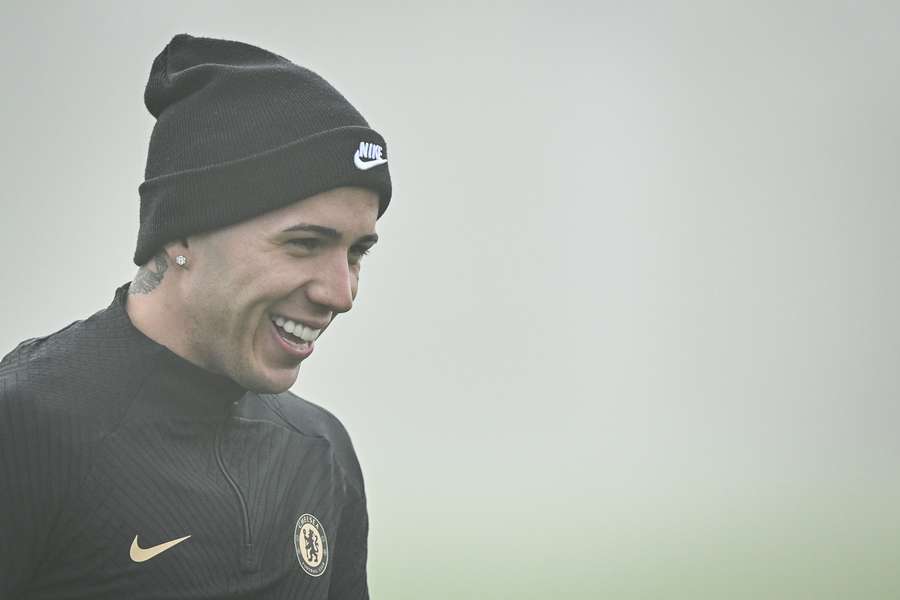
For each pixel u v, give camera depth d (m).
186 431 5.05
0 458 4.59
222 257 4.93
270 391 5.13
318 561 5.40
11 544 4.52
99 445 4.76
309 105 5.02
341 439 6.20
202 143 4.96
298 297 5.00
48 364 4.93
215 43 5.33
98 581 4.64
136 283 5.26
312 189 4.86
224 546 4.92
